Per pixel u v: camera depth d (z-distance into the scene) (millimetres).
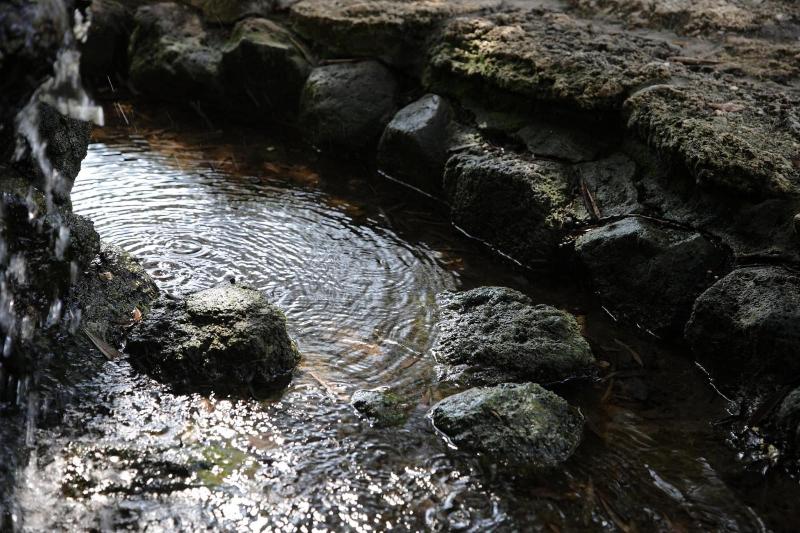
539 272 4488
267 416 3240
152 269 4180
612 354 3818
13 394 3168
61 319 3451
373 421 3244
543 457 3098
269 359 3449
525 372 3576
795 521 2865
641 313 4008
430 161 5250
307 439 3133
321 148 5945
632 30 5855
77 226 3564
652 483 3020
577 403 3473
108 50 7168
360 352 3689
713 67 5055
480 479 2990
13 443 2957
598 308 4195
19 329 3188
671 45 5477
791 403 3182
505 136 5059
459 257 4602
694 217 4020
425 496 2895
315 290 4141
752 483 3041
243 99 6477
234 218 4816
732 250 3803
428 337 3820
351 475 2969
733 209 3883
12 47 2441
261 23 6383
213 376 3375
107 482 2838
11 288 3117
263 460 3010
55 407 3168
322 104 5848
